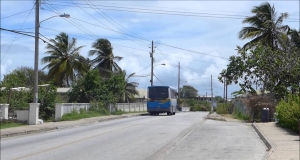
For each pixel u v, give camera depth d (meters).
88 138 18.70
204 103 98.88
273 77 31.42
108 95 44.41
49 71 51.78
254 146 15.33
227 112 54.59
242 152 13.65
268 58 31.77
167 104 45.25
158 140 17.53
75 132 22.41
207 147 15.05
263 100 30.61
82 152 13.89
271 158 11.43
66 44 52.38
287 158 11.40
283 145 14.23
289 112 19.50
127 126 26.27
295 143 14.77
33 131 22.75
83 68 53.66
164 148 14.81
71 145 16.02
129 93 63.06
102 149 14.63
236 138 18.30
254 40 41.62
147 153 13.52
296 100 21.67
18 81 36.41
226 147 15.04
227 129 23.45
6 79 35.16
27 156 13.15
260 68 31.56
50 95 32.03
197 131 22.08
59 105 31.72
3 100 29.97
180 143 16.36
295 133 18.61
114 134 20.55
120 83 48.12
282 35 40.19
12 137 20.33
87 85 43.25
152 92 45.69
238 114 38.62
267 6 41.31
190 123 29.23
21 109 29.02
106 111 42.09
